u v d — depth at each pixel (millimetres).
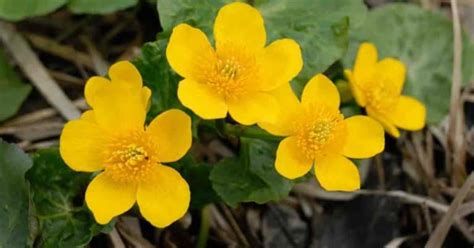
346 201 378
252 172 333
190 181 337
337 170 310
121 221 348
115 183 297
